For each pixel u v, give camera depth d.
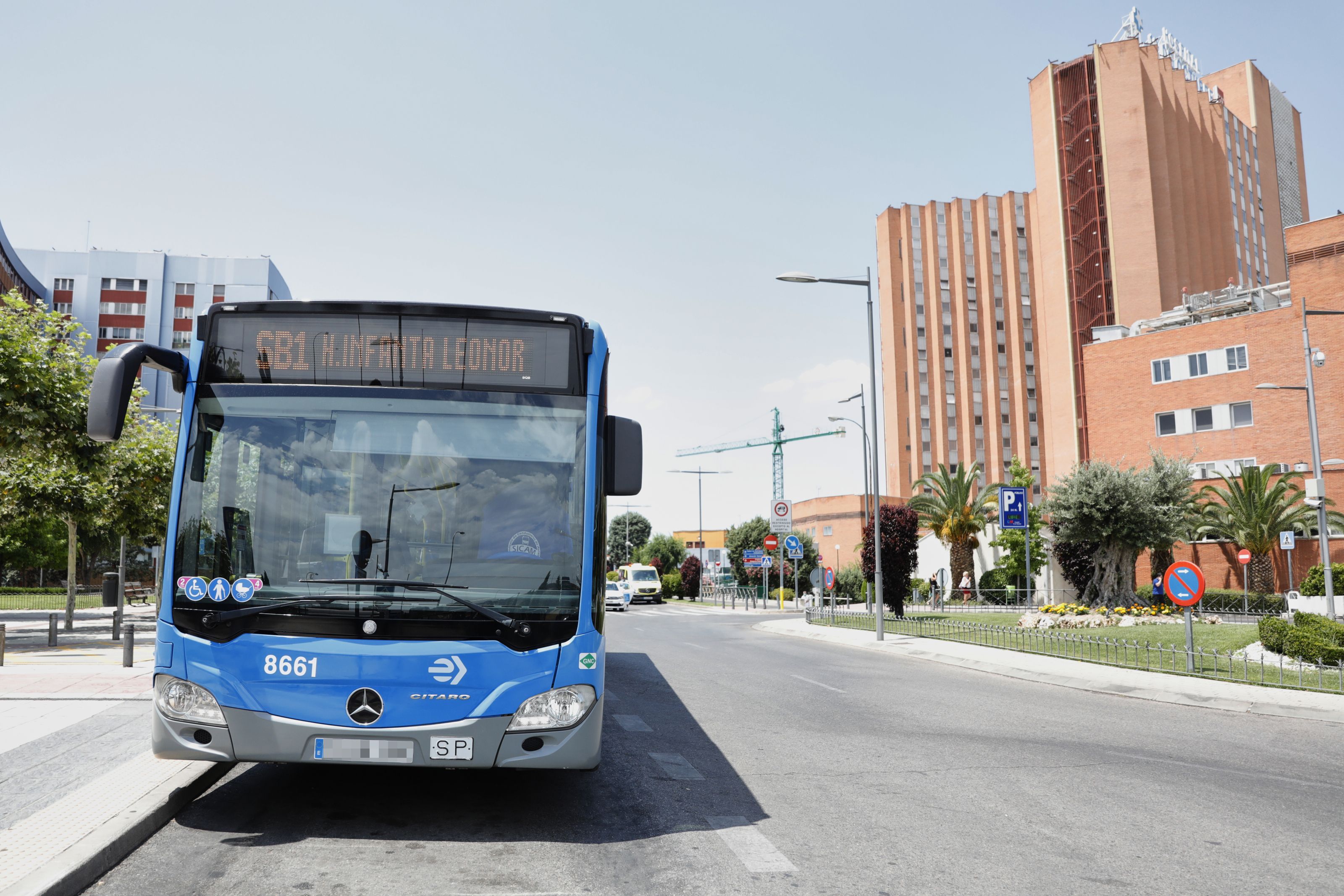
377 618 5.25
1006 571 47.66
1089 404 49.09
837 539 71.38
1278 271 91.06
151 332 80.94
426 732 5.18
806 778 7.19
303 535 5.46
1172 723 10.41
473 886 4.52
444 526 5.54
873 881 4.72
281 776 6.81
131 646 12.95
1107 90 71.50
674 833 5.55
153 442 24.25
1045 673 15.00
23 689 10.59
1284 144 99.94
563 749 5.33
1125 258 69.38
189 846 5.11
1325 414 40.56
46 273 80.31
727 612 42.56
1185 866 5.06
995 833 5.69
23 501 21.42
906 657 18.75
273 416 5.68
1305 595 30.95
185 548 5.44
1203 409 44.72
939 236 89.31
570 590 5.53
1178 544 40.00
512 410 5.84
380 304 5.89
